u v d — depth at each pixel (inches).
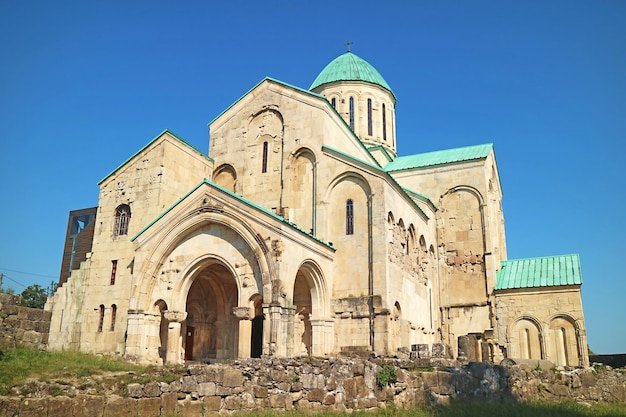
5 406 543.5
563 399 1002.7
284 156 1482.5
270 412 723.4
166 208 1403.8
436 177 1872.5
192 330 1393.9
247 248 1177.4
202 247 1229.1
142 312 1227.2
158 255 1251.8
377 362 889.5
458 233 1807.3
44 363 799.1
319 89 2079.2
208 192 1230.9
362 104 2038.6
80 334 1384.1
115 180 1466.5
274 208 1469.0
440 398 869.8
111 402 618.5
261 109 1560.0
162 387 674.2
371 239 1331.2
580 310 1574.8
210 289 1435.8
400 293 1396.4
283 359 807.1
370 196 1359.5
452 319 1739.7
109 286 1387.8
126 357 1198.9
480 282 1737.2
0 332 908.0
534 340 1615.4
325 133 1460.4
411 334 1464.1
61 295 1439.5
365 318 1286.9
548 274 1679.4
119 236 1419.8
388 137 2089.1
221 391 722.2
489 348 1579.7
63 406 581.9
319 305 1293.1
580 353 1546.5
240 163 1555.1
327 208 1400.1
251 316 1149.1
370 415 756.0
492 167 1971.0
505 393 946.1
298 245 1193.4
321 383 789.9
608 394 1043.9
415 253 1590.8
